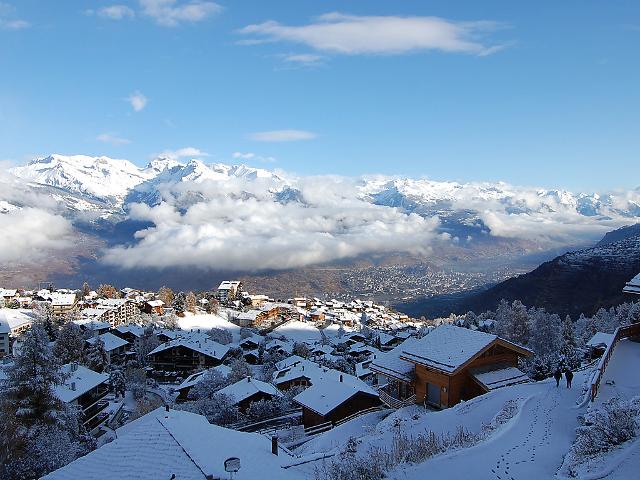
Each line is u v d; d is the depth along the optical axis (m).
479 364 35.69
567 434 20.23
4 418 35.81
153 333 127.31
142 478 18.50
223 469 18.73
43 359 40.47
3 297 188.50
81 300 193.25
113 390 87.00
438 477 16.08
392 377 38.94
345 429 34.41
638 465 14.32
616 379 26.41
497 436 20.05
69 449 37.94
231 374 77.44
